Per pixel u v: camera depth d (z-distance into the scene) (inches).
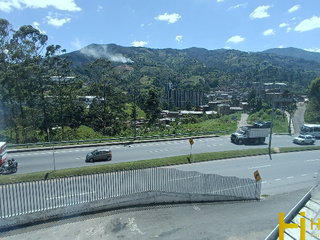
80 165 856.3
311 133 1604.3
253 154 1111.6
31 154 1010.1
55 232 399.5
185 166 888.9
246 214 502.3
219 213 502.3
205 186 580.7
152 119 2448.3
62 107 1704.0
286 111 2792.8
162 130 1752.0
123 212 477.4
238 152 1094.4
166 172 557.9
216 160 997.2
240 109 3393.2
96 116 1978.3
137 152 1091.9
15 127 1391.5
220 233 413.7
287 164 991.0
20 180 623.8
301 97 3656.5
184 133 1578.5
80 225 423.2
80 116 1990.7
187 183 566.6
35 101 1519.4
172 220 458.0
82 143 1240.8
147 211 489.1
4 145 791.7
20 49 1430.9
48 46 1630.2
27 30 1487.5
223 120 2322.8
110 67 2047.2
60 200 447.8
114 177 515.8
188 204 542.3
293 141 1471.5
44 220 430.3
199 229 426.6
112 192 502.3
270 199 614.5
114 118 1996.8
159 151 1120.8
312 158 1099.9
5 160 792.3
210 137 1552.7
